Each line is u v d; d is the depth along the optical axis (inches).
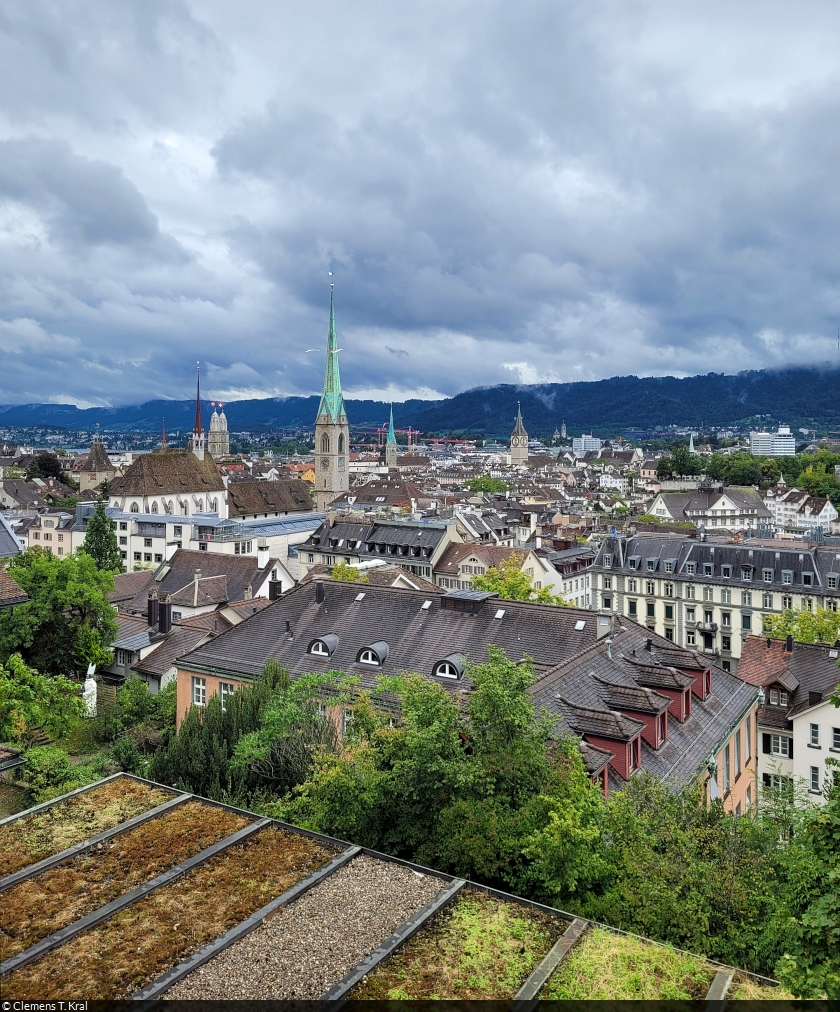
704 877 1010.7
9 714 1884.8
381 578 3191.4
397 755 1179.3
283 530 6181.1
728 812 1619.1
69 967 669.9
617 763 1403.8
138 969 665.6
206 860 839.1
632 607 5093.5
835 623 3491.6
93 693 2605.8
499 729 1137.4
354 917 748.0
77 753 2311.8
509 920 759.1
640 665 1738.4
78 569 2938.0
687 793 1244.5
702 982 691.4
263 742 1576.0
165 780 1664.6
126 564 5910.4
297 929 727.1
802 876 958.4
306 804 1280.8
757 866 1120.2
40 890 782.5
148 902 763.4
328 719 1604.3
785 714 2454.5
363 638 2032.5
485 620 1982.0
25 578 2829.7
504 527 6407.5
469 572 4630.9
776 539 6023.6
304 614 2187.5
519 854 996.6
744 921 975.0
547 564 4665.4
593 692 1600.6
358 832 1158.3
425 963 690.8
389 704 1729.8
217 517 6151.6
